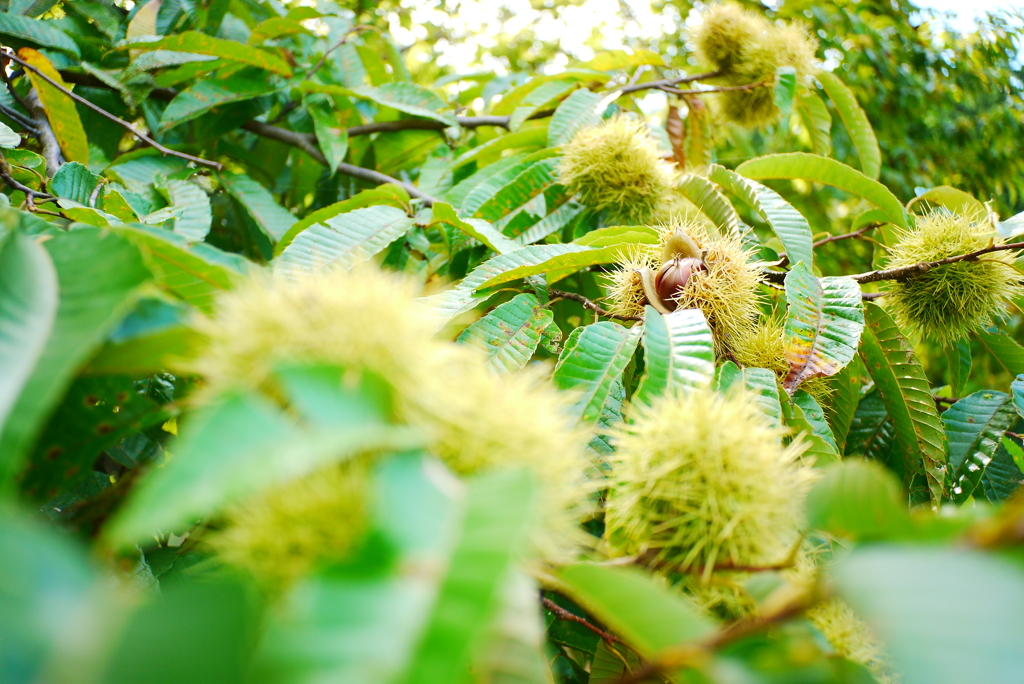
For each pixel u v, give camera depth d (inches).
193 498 4.4
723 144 40.3
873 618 4.8
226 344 6.4
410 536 5.0
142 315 7.6
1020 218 18.5
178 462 4.6
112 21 28.3
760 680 6.2
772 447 8.7
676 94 28.8
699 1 43.3
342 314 6.2
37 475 8.5
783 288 18.5
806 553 8.8
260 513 5.5
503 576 4.4
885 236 23.2
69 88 22.5
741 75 28.9
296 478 5.6
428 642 4.2
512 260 16.4
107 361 7.5
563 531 7.4
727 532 7.7
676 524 8.1
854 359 18.9
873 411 21.5
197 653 4.3
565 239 25.0
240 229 30.3
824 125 31.7
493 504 5.1
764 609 7.0
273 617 4.9
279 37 29.5
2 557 4.3
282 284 6.6
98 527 8.9
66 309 6.3
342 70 32.0
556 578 7.4
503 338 16.0
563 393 13.1
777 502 8.3
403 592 4.6
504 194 22.2
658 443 8.5
